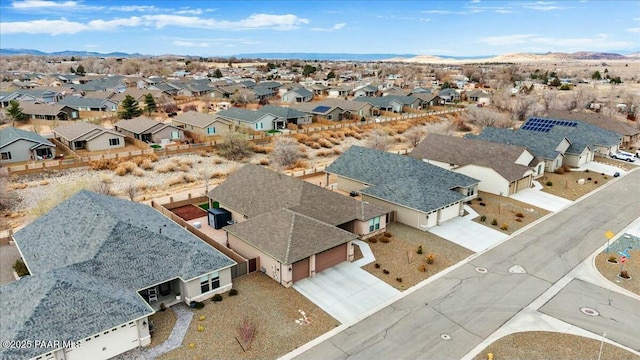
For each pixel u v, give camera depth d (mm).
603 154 65438
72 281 21562
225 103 117062
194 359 20750
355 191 46312
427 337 22672
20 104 91562
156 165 56406
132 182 49969
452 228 37656
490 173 47500
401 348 21781
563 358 21141
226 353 21219
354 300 26141
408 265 30734
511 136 60500
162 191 48094
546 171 56438
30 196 44938
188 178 52125
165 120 86875
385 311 25047
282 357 21000
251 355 21109
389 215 38812
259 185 38469
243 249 31125
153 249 25953
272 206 35312
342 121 89500
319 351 21469
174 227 30688
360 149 49812
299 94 117938
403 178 42062
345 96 134625
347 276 29016
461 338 22625
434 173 43906
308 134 75625
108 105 98938
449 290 27453
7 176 48312
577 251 33250
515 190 47625
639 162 63188
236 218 36969
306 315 24500
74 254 25391
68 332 19312
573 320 24312
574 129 66125
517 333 23078
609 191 48844
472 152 52906
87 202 30078
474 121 91375
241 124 77250
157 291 25719
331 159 64375
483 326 23672
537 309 25375
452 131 77562
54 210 31406
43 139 59531
